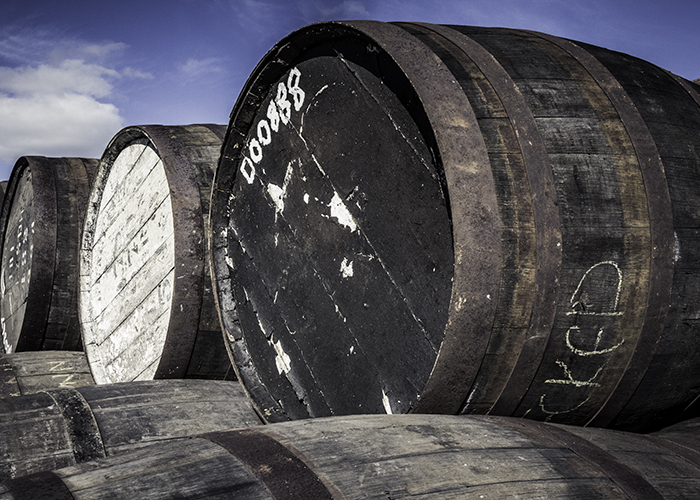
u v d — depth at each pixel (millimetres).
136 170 4391
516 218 1927
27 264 5871
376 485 1354
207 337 3576
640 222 2080
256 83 3010
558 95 2230
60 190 5715
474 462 1536
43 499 1252
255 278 3254
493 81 2166
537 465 1601
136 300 4180
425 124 2139
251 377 3273
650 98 2371
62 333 5594
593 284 2021
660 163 2164
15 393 4188
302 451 1470
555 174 2039
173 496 1273
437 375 1933
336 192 2623
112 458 1507
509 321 1945
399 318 2309
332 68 2602
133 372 4152
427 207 2168
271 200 3082
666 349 2188
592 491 1553
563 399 2209
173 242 3654
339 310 2639
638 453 1884
